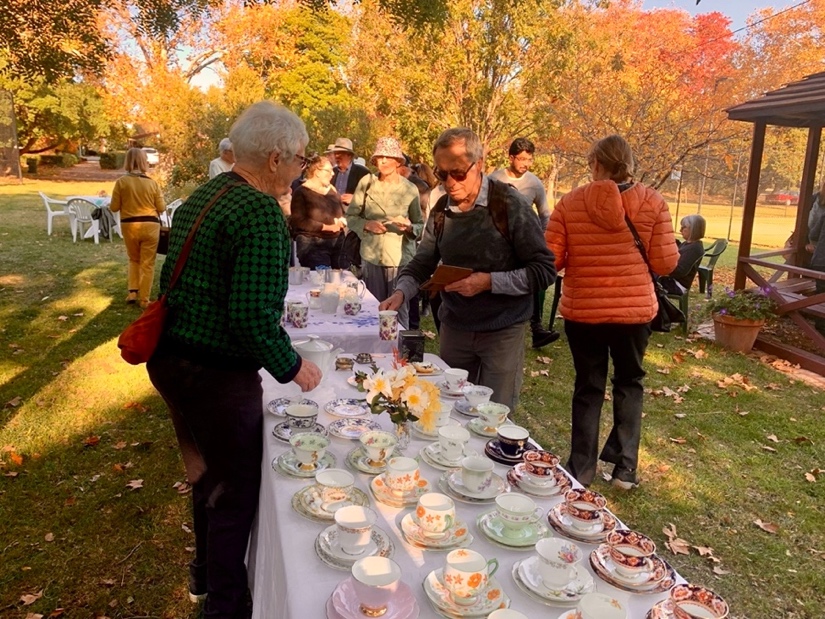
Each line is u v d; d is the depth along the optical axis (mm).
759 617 2455
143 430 3914
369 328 3146
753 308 6055
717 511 3207
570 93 13836
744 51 13555
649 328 3000
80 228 11578
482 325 2715
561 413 4469
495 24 16531
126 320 6344
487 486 1586
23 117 28156
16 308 6648
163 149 16750
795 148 17234
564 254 2959
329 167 5352
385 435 1791
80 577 2531
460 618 1115
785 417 4477
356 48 18875
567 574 1184
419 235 5426
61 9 6465
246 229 1654
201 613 2338
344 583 1198
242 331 1674
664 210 2824
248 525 1947
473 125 17906
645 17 16125
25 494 3119
